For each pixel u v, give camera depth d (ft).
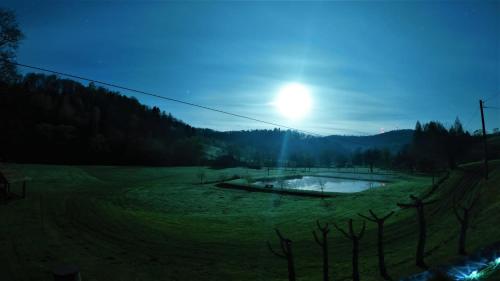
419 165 351.25
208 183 298.76
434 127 358.43
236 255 68.28
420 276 40.45
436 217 97.25
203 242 78.84
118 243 74.02
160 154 467.93
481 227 69.51
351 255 66.80
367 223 103.19
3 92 161.38
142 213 127.65
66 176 271.90
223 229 100.27
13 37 120.78
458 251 54.19
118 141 458.50
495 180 131.34
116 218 101.60
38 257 60.85
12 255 60.75
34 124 388.57
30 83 524.11
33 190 148.25
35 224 83.82
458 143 290.97
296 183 332.60
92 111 505.66
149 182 286.66
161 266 60.39
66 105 479.41
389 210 124.47
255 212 152.56
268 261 64.39
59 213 99.19
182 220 116.06
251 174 393.09
